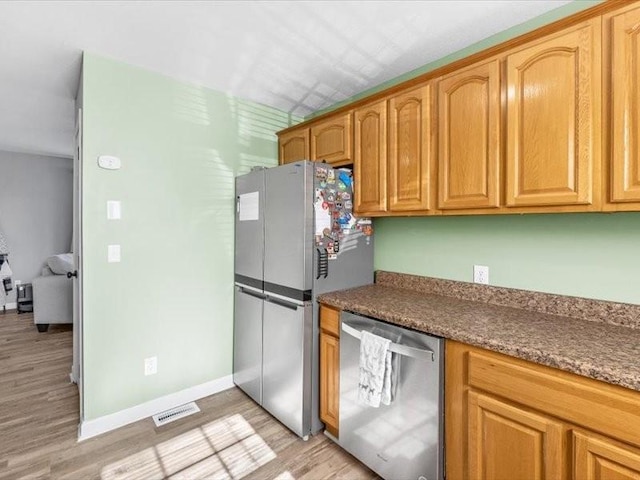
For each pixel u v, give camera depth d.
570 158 1.27
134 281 2.17
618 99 1.15
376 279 2.39
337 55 2.01
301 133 2.56
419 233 2.17
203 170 2.46
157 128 2.24
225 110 2.56
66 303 3.92
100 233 2.03
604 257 1.47
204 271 2.48
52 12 1.59
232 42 1.87
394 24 1.70
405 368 1.52
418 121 1.77
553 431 1.10
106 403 2.07
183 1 1.52
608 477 1.00
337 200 2.12
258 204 2.33
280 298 2.14
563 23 1.27
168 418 2.21
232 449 1.92
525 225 1.71
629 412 0.97
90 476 1.69
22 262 5.00
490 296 1.82
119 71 2.07
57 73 2.23
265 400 2.28
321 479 1.70
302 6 1.56
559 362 1.08
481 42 1.85
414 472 1.48
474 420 1.30
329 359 1.96
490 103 1.49
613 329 1.38
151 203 2.22
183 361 2.39
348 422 1.80
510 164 1.42
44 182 5.16
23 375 2.80
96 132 2.00
